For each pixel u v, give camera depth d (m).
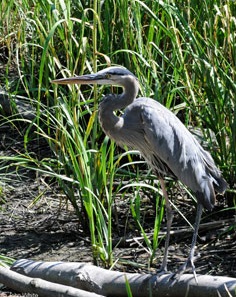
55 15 10.59
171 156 9.38
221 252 10.01
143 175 11.19
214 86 10.77
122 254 10.13
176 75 11.09
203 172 9.40
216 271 9.52
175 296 8.55
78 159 10.47
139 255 10.09
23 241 10.66
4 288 9.19
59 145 10.64
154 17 10.80
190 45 11.75
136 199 10.23
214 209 11.15
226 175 10.93
